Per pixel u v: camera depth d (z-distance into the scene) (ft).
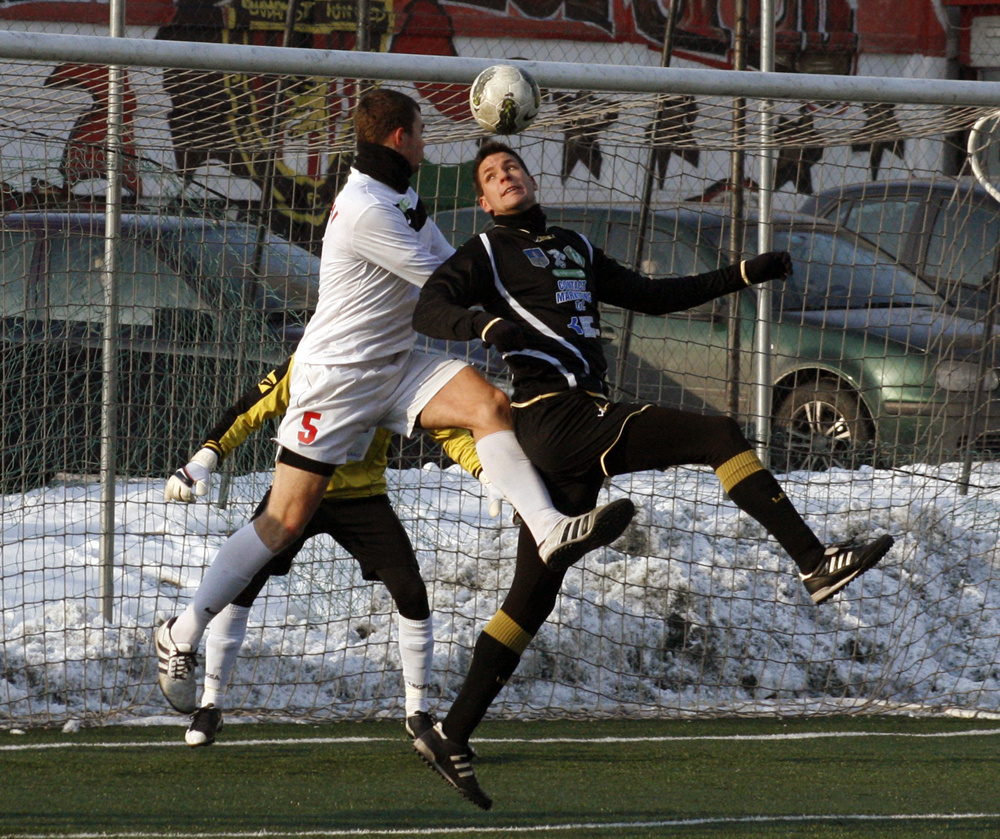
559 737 63.77
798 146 81.97
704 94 66.80
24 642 66.74
